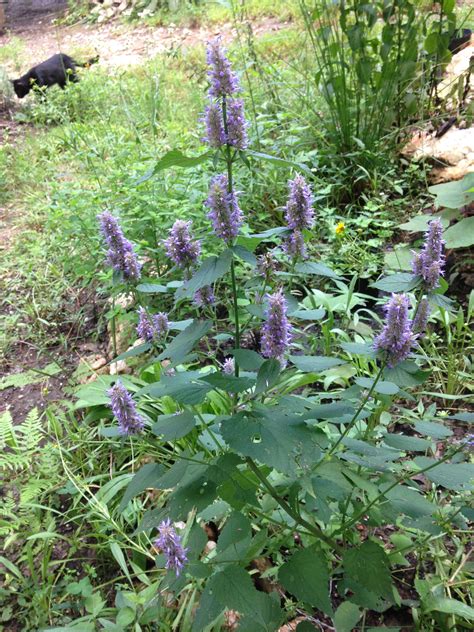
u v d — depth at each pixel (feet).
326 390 2.67
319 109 4.72
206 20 9.57
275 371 1.55
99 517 2.37
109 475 2.50
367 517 2.13
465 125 3.97
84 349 3.50
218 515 1.88
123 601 1.98
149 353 3.11
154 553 2.21
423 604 1.86
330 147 4.24
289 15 8.63
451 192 3.41
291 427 1.48
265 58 5.78
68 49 9.54
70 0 12.10
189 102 5.96
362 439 2.06
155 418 2.68
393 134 4.10
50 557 2.33
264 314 1.67
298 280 3.47
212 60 1.58
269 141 3.98
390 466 1.94
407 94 4.11
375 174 3.88
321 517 1.71
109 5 11.43
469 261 3.24
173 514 1.52
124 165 4.15
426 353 3.00
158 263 3.44
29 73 7.54
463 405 2.76
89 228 3.64
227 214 1.62
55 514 2.52
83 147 4.89
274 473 2.11
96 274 3.54
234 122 1.61
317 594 1.46
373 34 5.84
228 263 1.58
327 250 3.57
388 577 1.52
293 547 2.10
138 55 8.95
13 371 3.40
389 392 1.71
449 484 1.59
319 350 3.00
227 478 1.48
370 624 1.96
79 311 3.71
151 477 1.62
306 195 1.78
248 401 1.82
